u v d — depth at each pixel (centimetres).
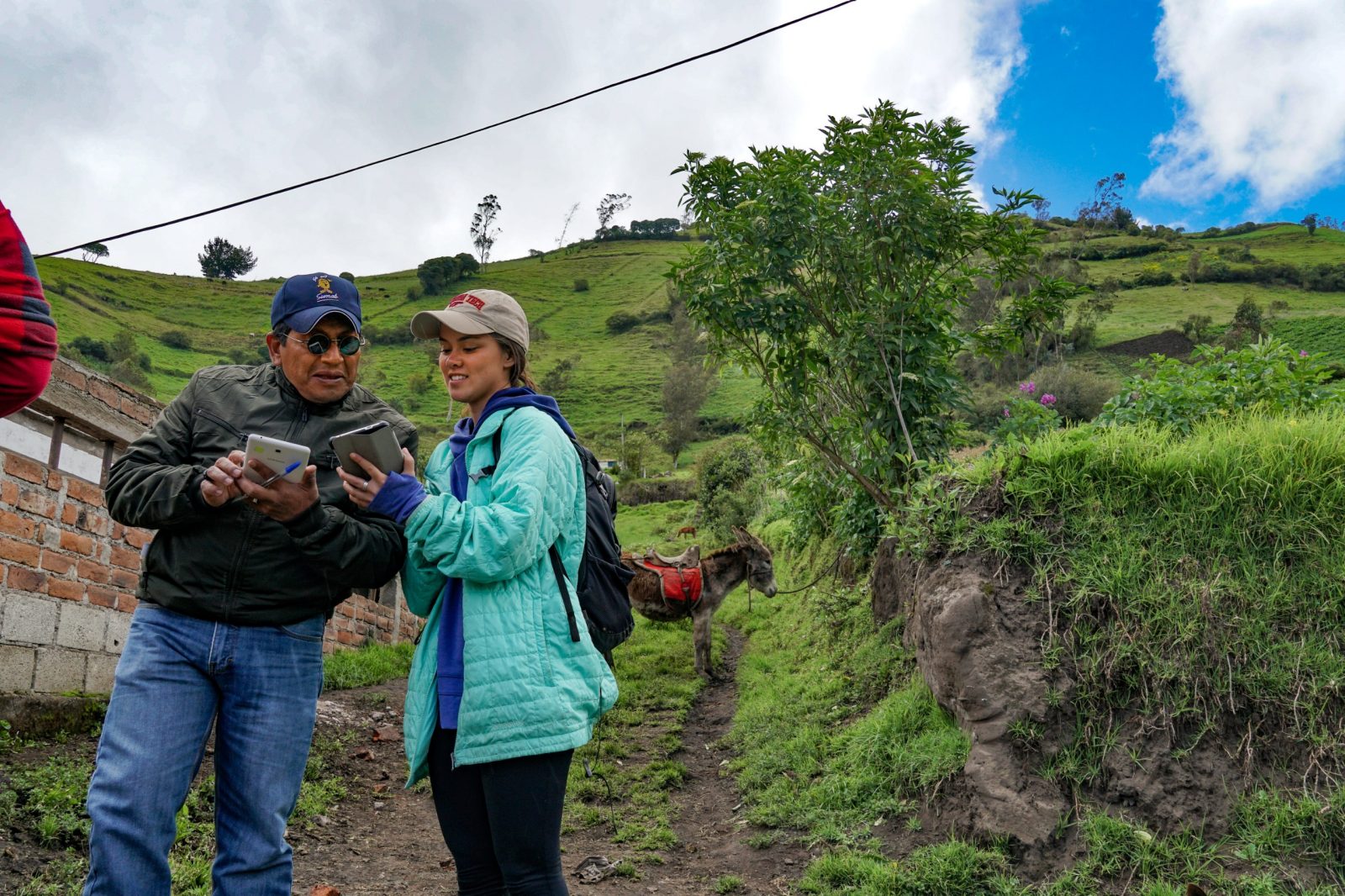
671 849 494
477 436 249
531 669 224
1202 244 12775
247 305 12394
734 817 530
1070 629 447
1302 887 347
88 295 10675
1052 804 404
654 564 953
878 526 762
